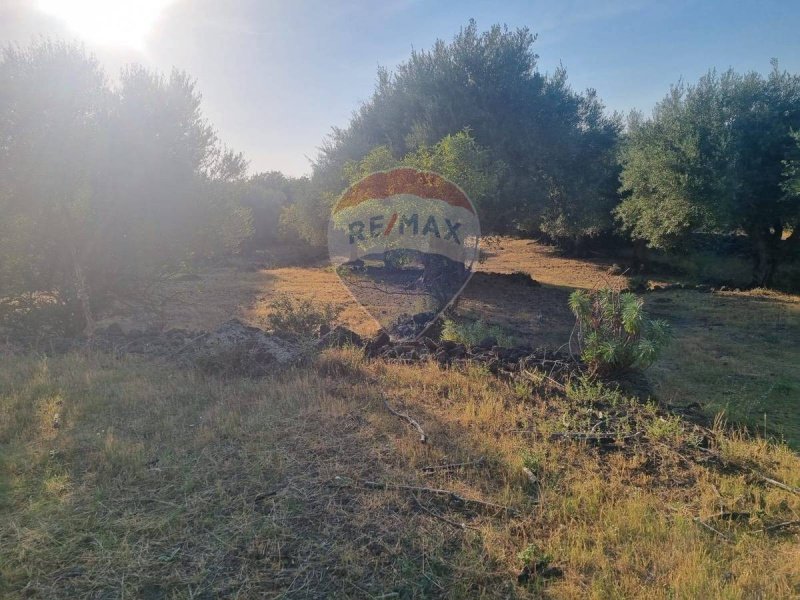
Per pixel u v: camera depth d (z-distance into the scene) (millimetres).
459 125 16547
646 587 2668
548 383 5871
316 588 2588
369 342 7410
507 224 17406
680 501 3635
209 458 3820
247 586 2574
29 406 4777
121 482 3484
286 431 4289
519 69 17453
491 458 4004
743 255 21656
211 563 2736
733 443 4523
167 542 2893
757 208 15977
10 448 3934
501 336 8664
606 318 6336
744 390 6742
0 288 8148
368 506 3275
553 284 18281
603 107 20141
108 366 6277
